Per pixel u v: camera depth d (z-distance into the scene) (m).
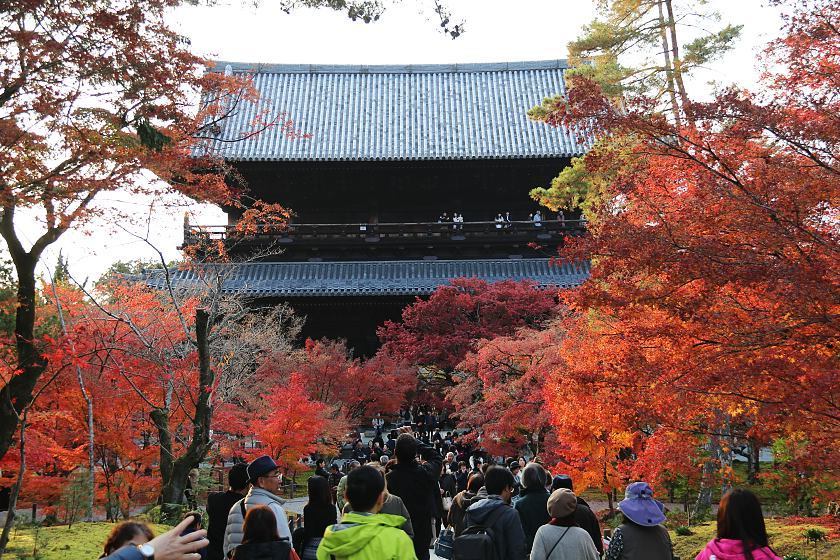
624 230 12.12
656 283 13.46
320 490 8.76
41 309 21.25
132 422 21.78
